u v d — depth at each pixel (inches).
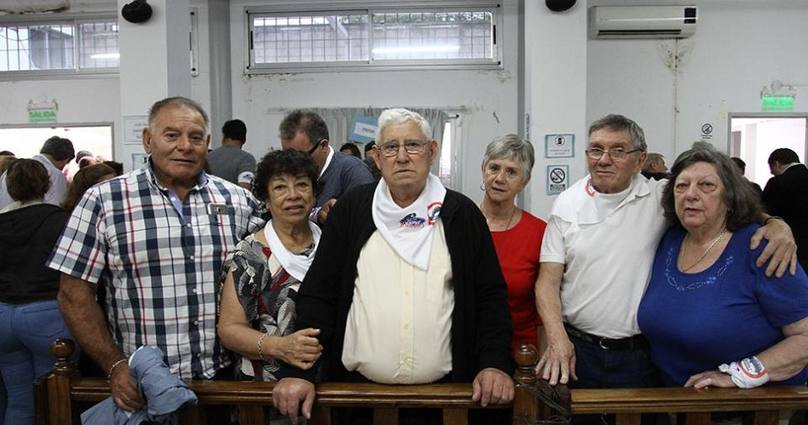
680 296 60.5
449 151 234.8
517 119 231.6
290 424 66.4
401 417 58.2
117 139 242.2
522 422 51.1
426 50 236.5
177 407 50.2
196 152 60.9
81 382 56.4
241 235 65.4
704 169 58.7
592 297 66.0
